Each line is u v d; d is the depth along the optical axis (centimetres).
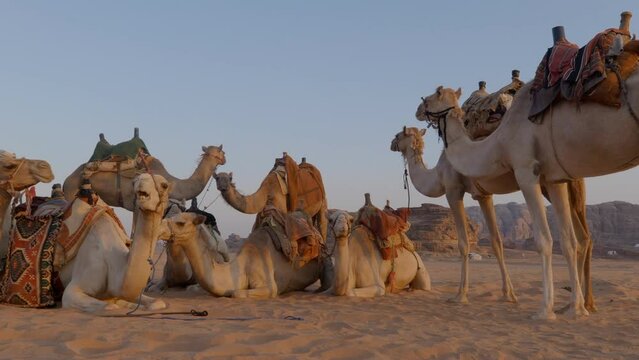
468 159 878
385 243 1068
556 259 6238
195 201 1171
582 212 884
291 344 511
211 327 588
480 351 523
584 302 884
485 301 1027
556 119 748
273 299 943
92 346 490
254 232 1023
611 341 625
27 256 725
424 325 700
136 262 675
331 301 931
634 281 2145
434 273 2664
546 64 763
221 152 1201
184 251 905
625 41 715
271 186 1105
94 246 721
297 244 1001
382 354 491
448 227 7206
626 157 709
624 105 678
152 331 538
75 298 693
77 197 762
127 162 1150
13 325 566
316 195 1185
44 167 739
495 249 1033
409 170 1123
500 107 934
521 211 19525
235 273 947
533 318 771
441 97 922
